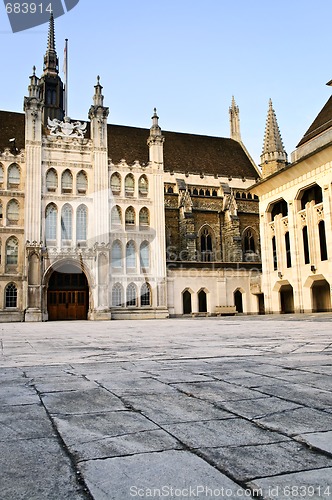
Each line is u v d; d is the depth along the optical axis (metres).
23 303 54.56
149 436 3.99
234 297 63.09
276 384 6.41
